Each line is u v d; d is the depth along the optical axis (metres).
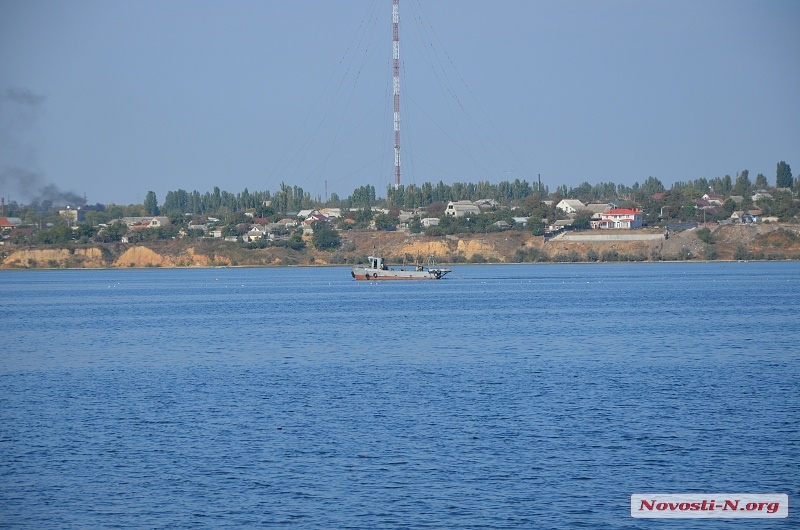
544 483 165.62
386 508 154.12
